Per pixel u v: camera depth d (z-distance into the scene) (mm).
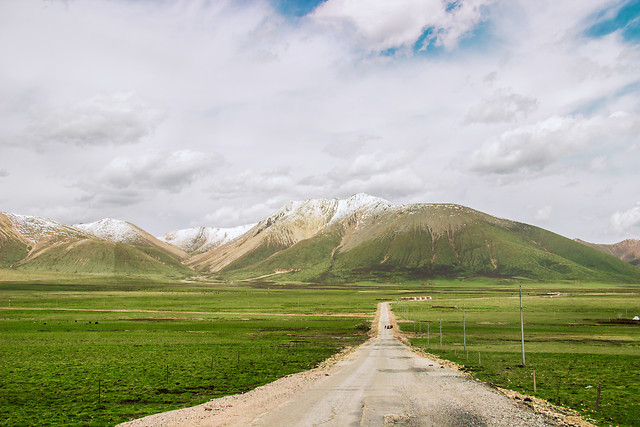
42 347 89562
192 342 99562
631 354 79000
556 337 111500
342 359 71562
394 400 38562
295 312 198000
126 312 191750
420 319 165250
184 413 35062
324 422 31234
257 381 51344
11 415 36281
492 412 34375
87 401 41812
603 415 34750
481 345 95312
